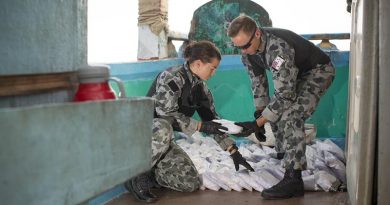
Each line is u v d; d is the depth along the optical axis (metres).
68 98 1.51
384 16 1.93
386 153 1.97
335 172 3.51
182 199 3.16
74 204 1.16
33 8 1.42
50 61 1.52
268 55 3.04
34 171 1.01
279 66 2.98
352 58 3.14
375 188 2.08
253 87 3.80
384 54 1.94
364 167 2.04
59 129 1.08
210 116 3.48
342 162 3.77
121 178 1.36
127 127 1.37
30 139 0.99
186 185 3.32
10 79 1.14
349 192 2.70
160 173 3.36
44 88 1.28
